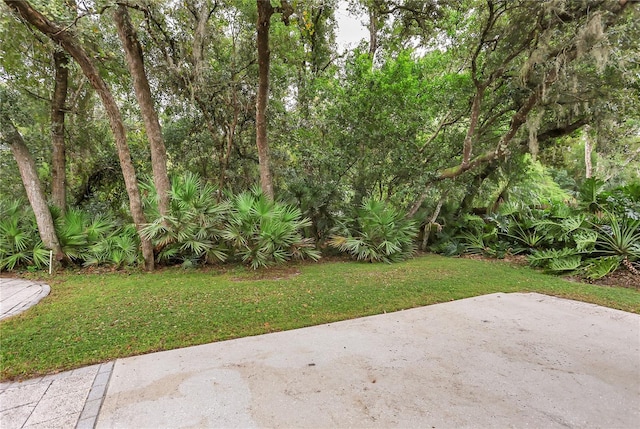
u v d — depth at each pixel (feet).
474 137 24.86
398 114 24.80
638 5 14.55
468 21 20.99
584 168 48.37
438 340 9.48
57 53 21.65
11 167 24.57
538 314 11.67
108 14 16.47
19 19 15.44
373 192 28.96
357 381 7.30
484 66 20.45
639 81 17.13
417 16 22.44
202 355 8.71
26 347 9.06
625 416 6.01
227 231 19.25
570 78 17.33
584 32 14.92
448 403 6.44
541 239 21.97
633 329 10.23
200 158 27.45
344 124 25.77
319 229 24.66
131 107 25.00
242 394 6.85
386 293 14.12
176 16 20.08
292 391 6.94
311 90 25.55
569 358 8.32
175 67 21.15
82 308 12.17
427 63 25.07
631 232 17.06
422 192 25.53
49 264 18.65
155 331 10.19
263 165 22.03
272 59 24.44
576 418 5.95
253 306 12.45
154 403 6.56
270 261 20.33
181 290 14.62
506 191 28.81
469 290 14.78
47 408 6.44
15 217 20.51
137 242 20.21
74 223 20.63
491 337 9.67
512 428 5.69
